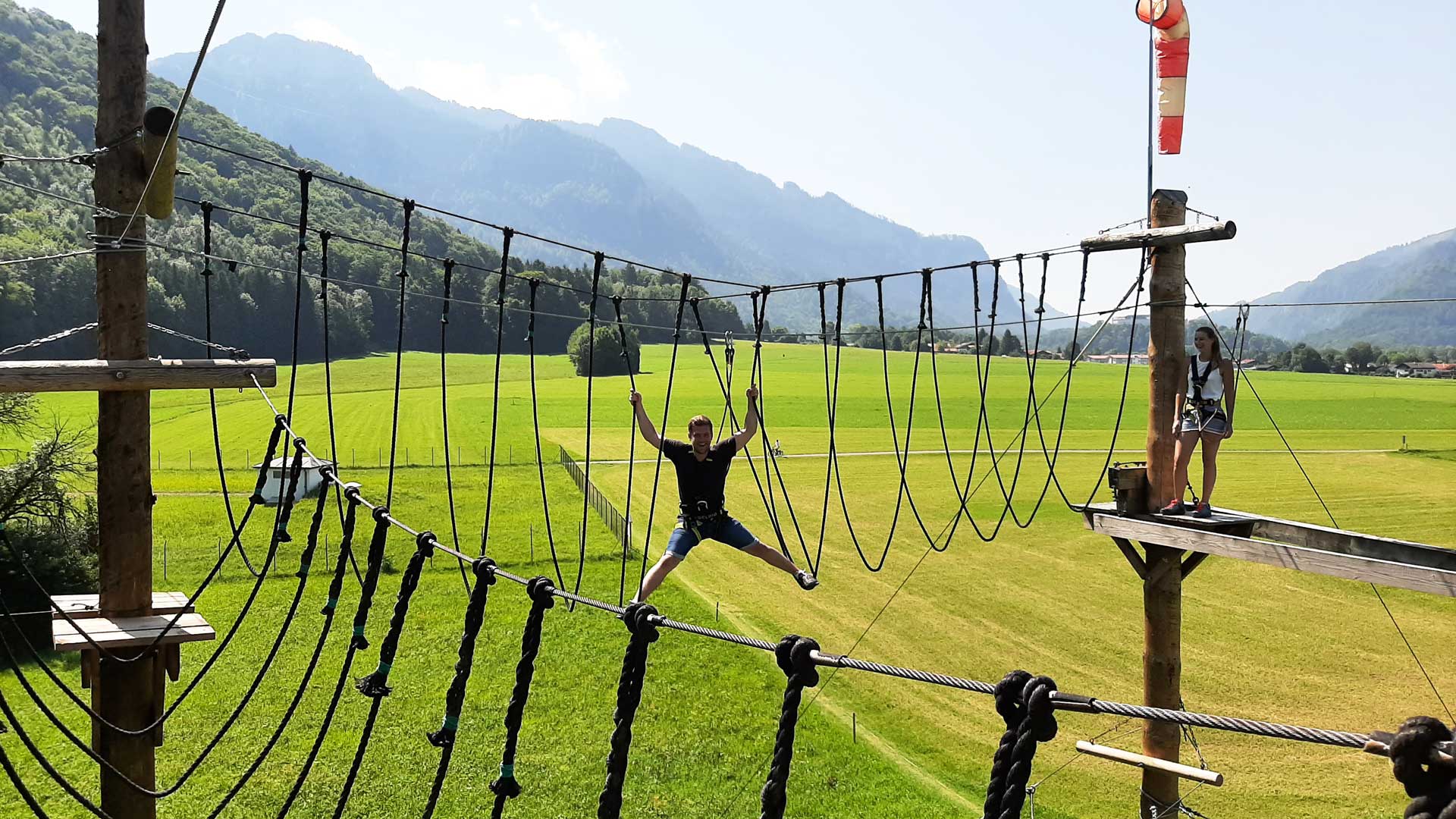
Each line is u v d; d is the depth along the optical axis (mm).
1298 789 21000
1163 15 11586
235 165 131375
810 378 132875
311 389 117500
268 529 46625
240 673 28359
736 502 57719
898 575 41000
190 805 20781
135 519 9898
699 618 34344
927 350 172000
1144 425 93688
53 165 111500
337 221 121750
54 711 25328
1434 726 2793
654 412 101812
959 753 23781
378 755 23250
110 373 9258
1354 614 34906
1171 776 12453
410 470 66875
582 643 31172
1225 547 11094
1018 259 12047
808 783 21750
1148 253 12156
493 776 22297
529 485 61562
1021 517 52844
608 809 5805
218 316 102562
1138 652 31422
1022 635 33125
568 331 170375
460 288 121875
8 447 55312
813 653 4941
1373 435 87250
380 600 35688
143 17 9633
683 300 12148
